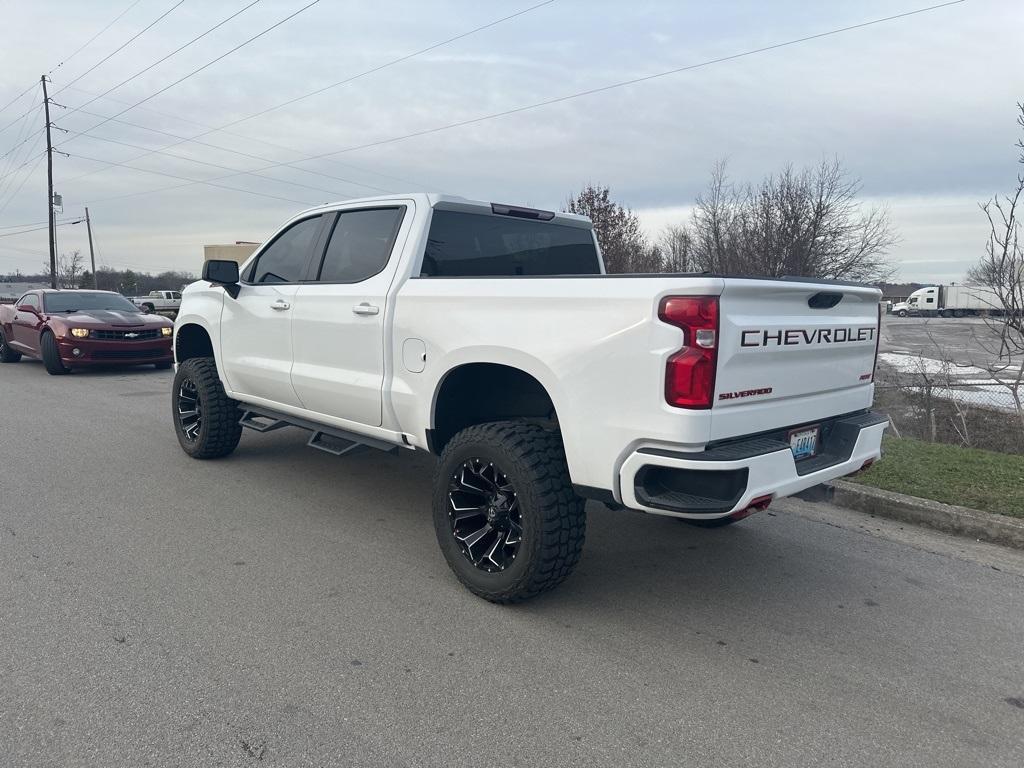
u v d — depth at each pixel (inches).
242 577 154.9
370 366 169.6
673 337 114.9
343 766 95.0
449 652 125.3
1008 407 391.2
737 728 104.9
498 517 141.9
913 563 168.2
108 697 109.0
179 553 167.8
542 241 200.8
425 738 101.2
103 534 179.3
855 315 151.5
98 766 93.9
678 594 150.9
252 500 208.8
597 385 124.1
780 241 769.6
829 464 140.3
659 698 112.3
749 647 129.0
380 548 173.6
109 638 127.0
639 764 96.7
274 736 100.8
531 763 96.3
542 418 158.4
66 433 296.5
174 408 255.0
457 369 151.6
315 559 165.9
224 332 222.1
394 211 175.3
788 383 131.2
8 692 109.9
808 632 134.8
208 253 1320.1
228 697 110.0
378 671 118.5
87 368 518.6
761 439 127.8
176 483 224.1
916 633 134.8
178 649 123.8
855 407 154.2
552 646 128.1
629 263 978.1
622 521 197.2
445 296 150.2
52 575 153.9
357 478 233.1
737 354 118.1
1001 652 128.1
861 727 105.6
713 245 832.9
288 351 195.8
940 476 217.2
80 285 2940.5
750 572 162.9
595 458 125.5
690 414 114.2
